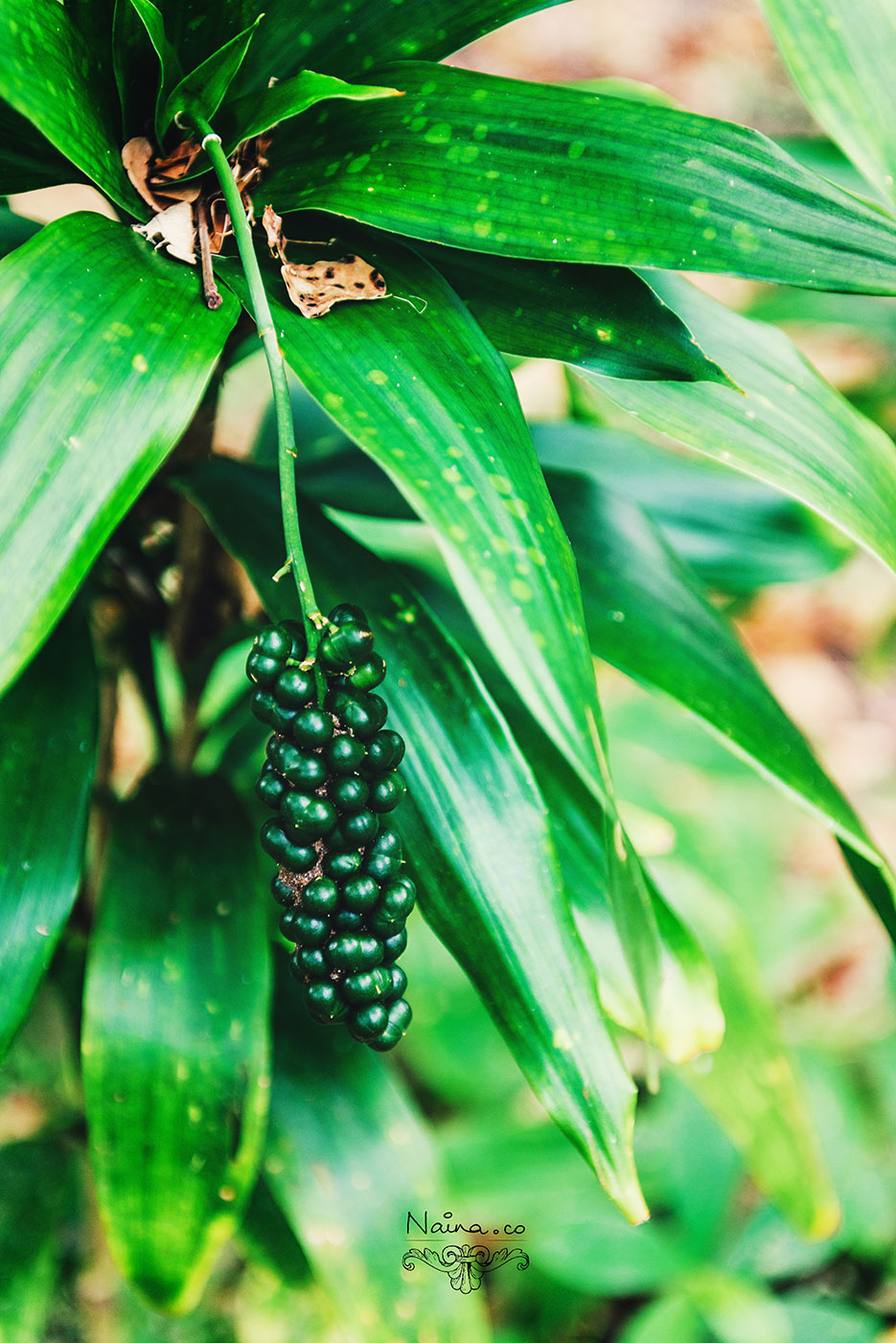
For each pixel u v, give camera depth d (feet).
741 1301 2.76
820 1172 2.25
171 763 2.13
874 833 4.98
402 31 1.76
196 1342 2.63
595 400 2.42
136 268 1.66
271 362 1.58
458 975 3.42
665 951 1.99
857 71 1.83
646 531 2.06
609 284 1.77
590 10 7.61
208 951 1.92
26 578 1.54
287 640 1.61
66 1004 2.24
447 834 1.80
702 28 7.70
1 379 1.58
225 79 1.69
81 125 1.67
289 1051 2.08
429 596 2.13
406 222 1.69
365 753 1.61
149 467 1.58
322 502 2.07
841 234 1.68
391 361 1.66
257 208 1.73
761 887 3.91
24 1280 2.16
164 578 2.26
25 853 1.82
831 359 5.38
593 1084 1.77
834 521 1.77
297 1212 2.02
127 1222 1.86
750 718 1.95
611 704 3.92
